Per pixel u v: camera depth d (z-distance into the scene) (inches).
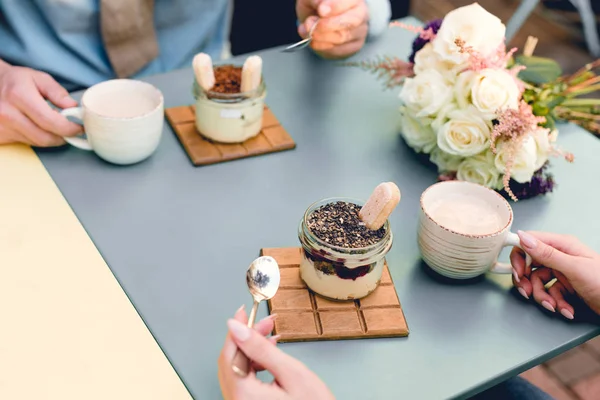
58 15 52.8
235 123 44.0
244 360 28.1
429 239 35.4
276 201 41.3
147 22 56.9
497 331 33.8
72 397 28.7
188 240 37.7
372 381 30.7
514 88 40.3
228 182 42.6
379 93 53.0
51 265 35.1
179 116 47.6
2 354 30.2
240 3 73.7
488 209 36.8
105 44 55.2
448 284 36.5
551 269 36.3
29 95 41.6
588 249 35.5
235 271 35.9
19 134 42.8
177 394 29.5
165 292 34.3
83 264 35.4
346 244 32.7
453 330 33.7
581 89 47.3
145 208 39.8
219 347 31.7
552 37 128.3
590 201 43.4
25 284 33.8
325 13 49.8
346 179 43.6
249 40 76.1
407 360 31.9
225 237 38.2
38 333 31.4
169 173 43.0
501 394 41.3
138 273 35.2
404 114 45.6
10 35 53.6
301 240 33.5
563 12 135.7
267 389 27.4
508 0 139.7
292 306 33.7
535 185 42.4
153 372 30.2
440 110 42.0
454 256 34.9
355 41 54.9
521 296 36.1
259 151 45.0
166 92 50.8
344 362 31.5
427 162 45.8
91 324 32.1
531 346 33.1
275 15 73.4
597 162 47.2
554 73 46.9
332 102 51.5
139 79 52.3
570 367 70.9
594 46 119.9
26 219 37.9
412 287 36.1
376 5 57.1
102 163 43.3
